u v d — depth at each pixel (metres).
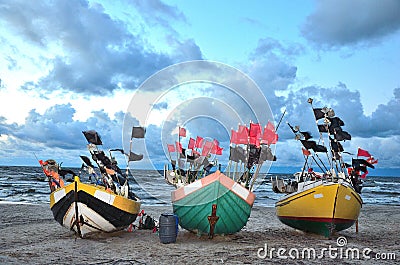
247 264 7.02
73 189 8.59
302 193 9.88
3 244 8.42
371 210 19.30
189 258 7.33
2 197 22.86
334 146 10.48
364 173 10.95
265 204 23.00
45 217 13.24
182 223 9.27
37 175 48.44
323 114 10.67
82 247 8.16
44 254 7.45
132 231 10.38
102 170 9.68
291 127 10.74
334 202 9.35
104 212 8.72
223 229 9.10
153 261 7.07
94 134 9.62
